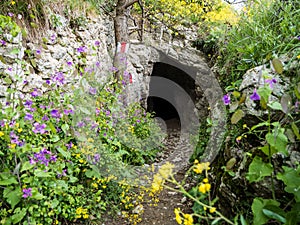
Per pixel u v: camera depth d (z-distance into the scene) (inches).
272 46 95.3
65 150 92.8
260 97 54.6
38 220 79.3
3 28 100.2
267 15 115.5
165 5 212.4
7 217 77.4
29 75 112.9
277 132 54.4
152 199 105.2
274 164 62.7
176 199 107.3
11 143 77.6
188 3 214.4
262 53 96.0
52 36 125.3
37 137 89.2
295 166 58.8
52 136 92.8
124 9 163.2
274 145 52.7
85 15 163.5
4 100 98.6
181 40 211.0
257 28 107.9
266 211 50.7
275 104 54.4
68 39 144.2
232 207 72.4
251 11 127.8
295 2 105.3
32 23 116.8
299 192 50.1
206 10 211.5
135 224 91.7
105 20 191.2
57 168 86.4
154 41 208.2
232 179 73.7
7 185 78.9
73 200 86.4
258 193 65.0
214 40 185.2
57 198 86.4
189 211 97.6
